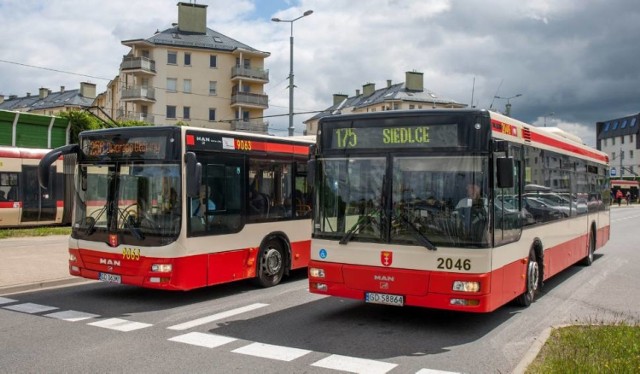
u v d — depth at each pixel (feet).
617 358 20.74
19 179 76.59
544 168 36.70
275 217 40.22
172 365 21.93
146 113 233.35
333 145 28.50
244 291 38.29
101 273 33.99
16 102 413.18
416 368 21.80
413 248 26.09
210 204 34.81
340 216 27.99
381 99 295.69
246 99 240.94
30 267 44.73
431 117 26.45
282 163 40.96
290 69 106.11
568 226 42.98
